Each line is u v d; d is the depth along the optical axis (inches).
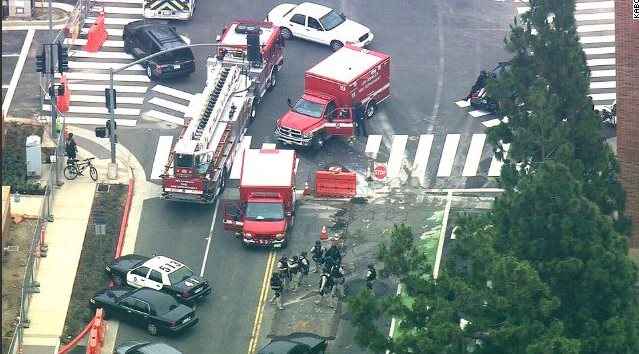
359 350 4547.2
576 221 3922.2
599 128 4527.6
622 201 4357.8
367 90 5585.6
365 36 5994.1
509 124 4653.1
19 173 5241.1
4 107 5610.2
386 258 4089.6
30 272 4694.9
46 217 5044.3
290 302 4756.4
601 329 3848.4
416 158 5457.7
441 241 5022.1
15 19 6067.9
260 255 4965.6
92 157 5398.6
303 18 6023.6
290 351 4357.8
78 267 4857.3
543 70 4623.5
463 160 5442.9
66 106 5644.7
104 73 5871.1
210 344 4576.8
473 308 3882.9
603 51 6063.0
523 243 3961.6
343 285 4815.5
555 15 4682.6
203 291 4731.8
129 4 6254.9
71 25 5974.4
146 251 4975.4
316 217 5152.6
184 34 6063.0
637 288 4178.2
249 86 5521.7
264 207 4995.1
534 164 4475.9
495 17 6205.7
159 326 4557.1
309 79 5541.3
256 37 5354.3
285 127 5447.8
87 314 4643.2
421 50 6018.7
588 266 3858.3
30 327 4598.9
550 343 3683.6
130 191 5226.4
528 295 3764.8
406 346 3892.7
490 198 5251.0
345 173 5241.1
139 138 5526.6
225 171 5270.7
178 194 5123.0
